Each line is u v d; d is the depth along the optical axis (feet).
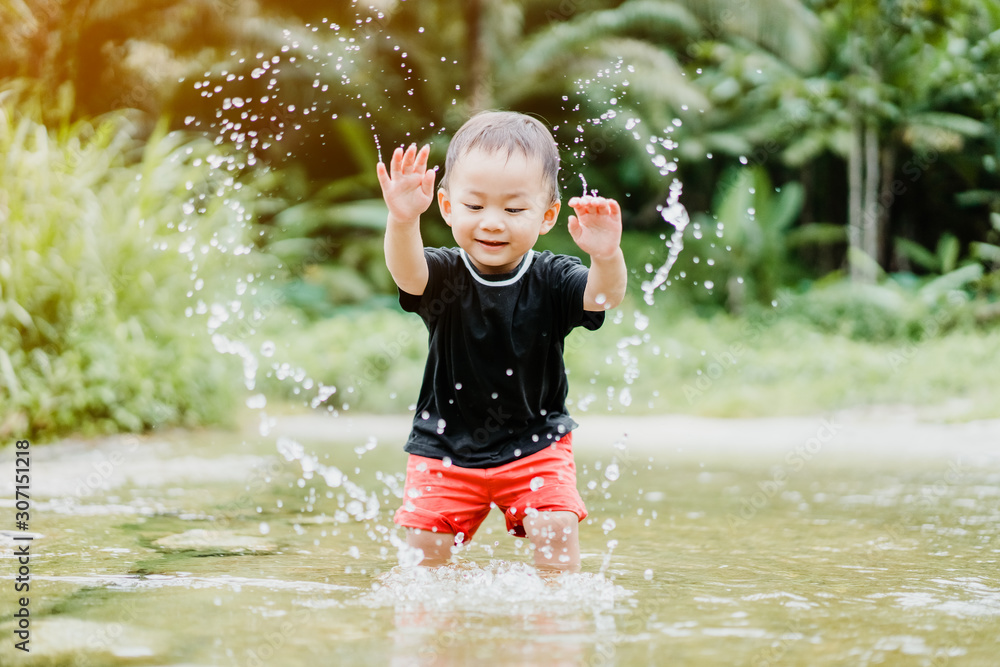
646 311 35.94
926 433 17.46
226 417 17.78
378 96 40.83
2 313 14.08
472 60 39.32
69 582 5.33
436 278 6.43
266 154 39.17
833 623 4.47
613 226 5.98
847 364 26.89
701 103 40.45
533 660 3.77
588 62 40.52
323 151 42.37
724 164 45.75
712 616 4.58
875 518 8.40
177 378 16.74
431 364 6.72
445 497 6.43
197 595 4.98
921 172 42.63
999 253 36.73
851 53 39.24
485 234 6.21
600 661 3.77
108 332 15.52
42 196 15.16
